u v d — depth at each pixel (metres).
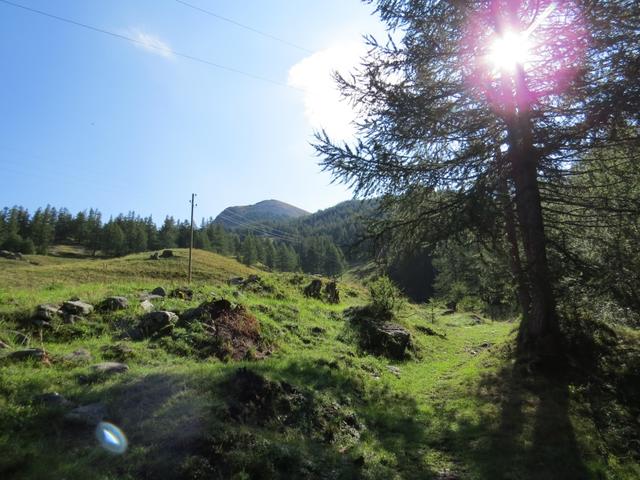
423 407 9.47
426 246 9.60
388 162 9.63
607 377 9.35
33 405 5.65
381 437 7.80
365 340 14.77
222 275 62.97
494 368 10.97
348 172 9.92
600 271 8.73
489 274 12.48
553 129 8.97
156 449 5.07
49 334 9.27
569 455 6.88
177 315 11.44
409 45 10.23
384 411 9.02
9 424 5.11
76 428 5.30
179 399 6.29
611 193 9.66
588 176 10.16
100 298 11.77
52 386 6.43
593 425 7.80
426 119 9.54
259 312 14.28
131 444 5.14
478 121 9.90
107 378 7.07
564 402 8.59
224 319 11.44
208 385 6.88
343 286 30.00
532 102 9.62
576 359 9.94
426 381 11.70
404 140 9.93
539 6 9.22
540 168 9.49
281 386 7.64
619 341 10.54
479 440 7.55
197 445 5.23
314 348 12.93
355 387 9.88
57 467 4.42
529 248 9.73
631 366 9.47
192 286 15.47
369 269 11.47
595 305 9.67
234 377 7.26
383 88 9.47
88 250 118.69
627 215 8.71
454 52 10.22
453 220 8.96
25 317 9.58
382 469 6.29
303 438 6.66
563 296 9.52
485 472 6.49
